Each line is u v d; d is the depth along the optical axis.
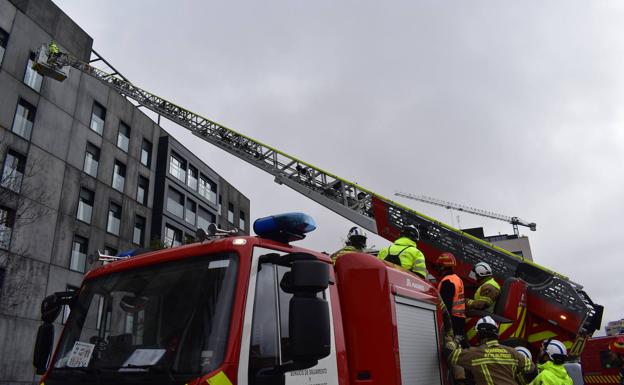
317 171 12.74
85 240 27.58
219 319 2.72
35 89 25.52
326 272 2.66
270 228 3.29
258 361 2.70
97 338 3.14
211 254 3.03
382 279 3.73
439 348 4.42
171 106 19.80
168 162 36.22
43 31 26.58
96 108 30.03
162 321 2.91
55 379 3.11
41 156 25.00
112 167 30.45
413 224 7.30
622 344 10.05
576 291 5.88
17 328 22.12
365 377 3.46
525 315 5.96
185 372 2.59
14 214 22.70
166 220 35.06
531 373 4.26
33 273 23.45
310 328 2.52
